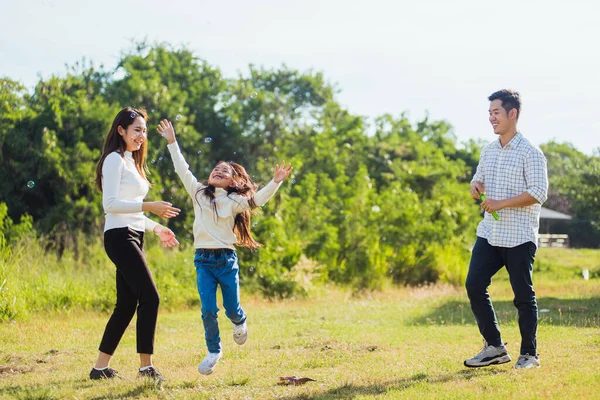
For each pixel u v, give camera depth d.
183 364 6.47
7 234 16.44
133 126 5.59
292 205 19.16
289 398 4.82
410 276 19.14
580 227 49.16
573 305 11.47
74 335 8.85
